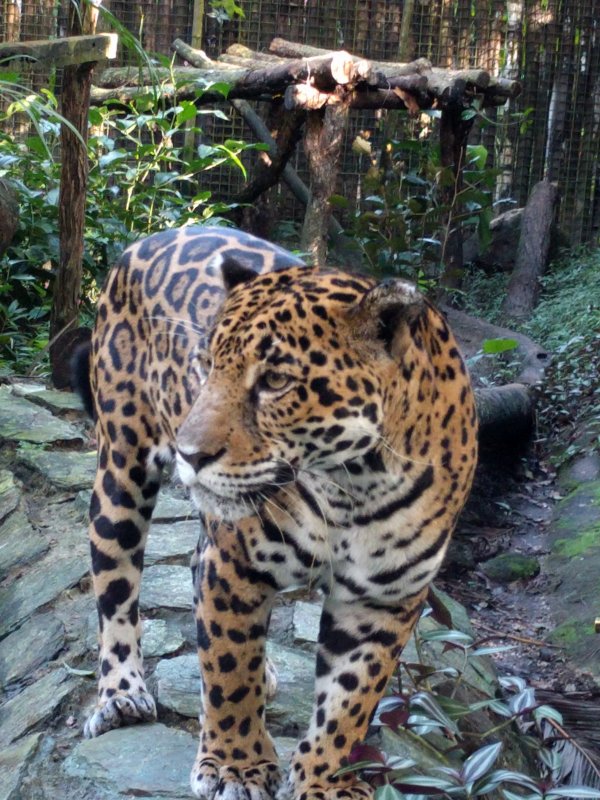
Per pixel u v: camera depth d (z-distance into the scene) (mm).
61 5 12297
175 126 9812
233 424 2766
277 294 2820
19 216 8781
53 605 4781
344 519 2980
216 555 3109
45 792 3422
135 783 3391
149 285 3793
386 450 2879
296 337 2742
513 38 13180
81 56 7250
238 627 3137
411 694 3809
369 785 3250
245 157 12688
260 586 3123
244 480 2779
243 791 3162
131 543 3824
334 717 3180
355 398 2775
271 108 11719
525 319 11211
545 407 9047
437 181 10805
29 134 11844
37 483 6117
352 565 3053
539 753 4090
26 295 9258
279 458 2795
